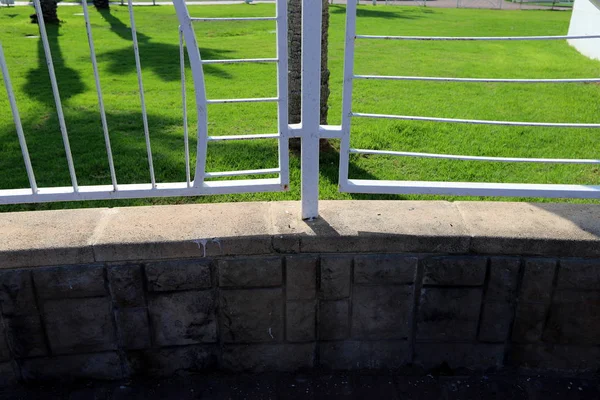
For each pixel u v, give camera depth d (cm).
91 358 249
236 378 259
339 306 247
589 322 249
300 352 258
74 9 1827
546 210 257
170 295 238
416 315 251
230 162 402
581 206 261
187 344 251
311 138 229
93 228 237
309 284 241
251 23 1405
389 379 260
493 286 243
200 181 232
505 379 261
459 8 2156
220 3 2175
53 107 564
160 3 2166
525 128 492
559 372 263
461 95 634
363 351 259
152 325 244
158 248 227
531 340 255
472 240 233
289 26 396
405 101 598
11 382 250
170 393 250
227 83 679
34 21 1358
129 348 248
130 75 738
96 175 379
